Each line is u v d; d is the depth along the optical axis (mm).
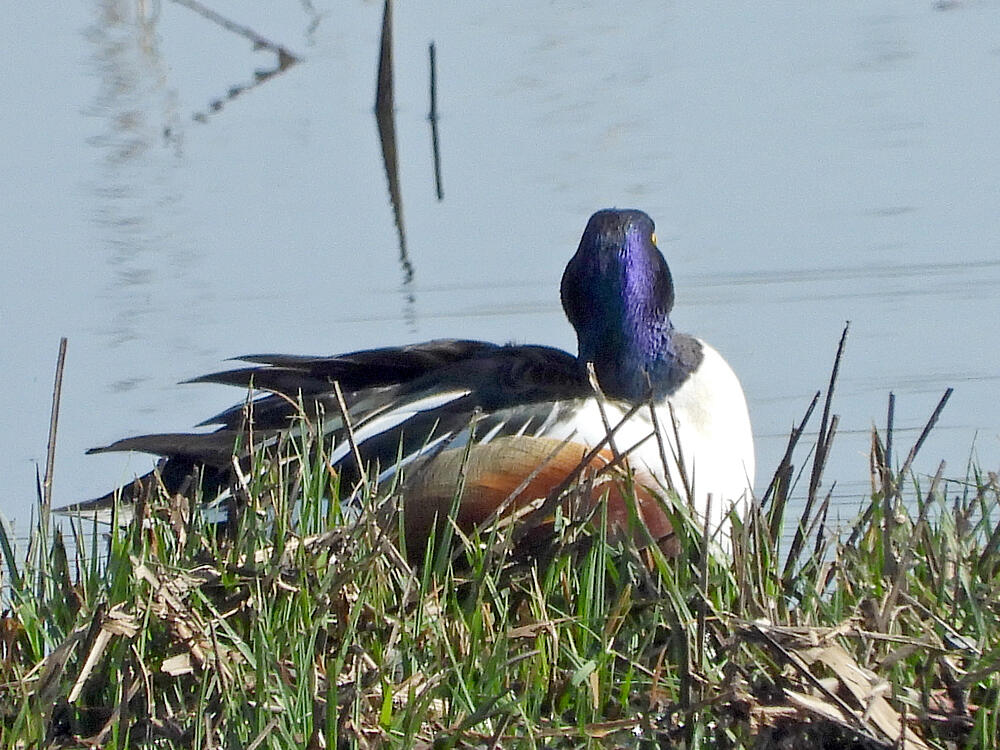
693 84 22219
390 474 9867
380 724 7328
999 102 20781
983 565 8703
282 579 8156
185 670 7559
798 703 7098
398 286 17078
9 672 8031
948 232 17312
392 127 22141
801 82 22000
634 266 10586
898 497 9188
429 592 8422
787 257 17031
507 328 16297
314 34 25281
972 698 7684
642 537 9102
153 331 16109
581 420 9945
